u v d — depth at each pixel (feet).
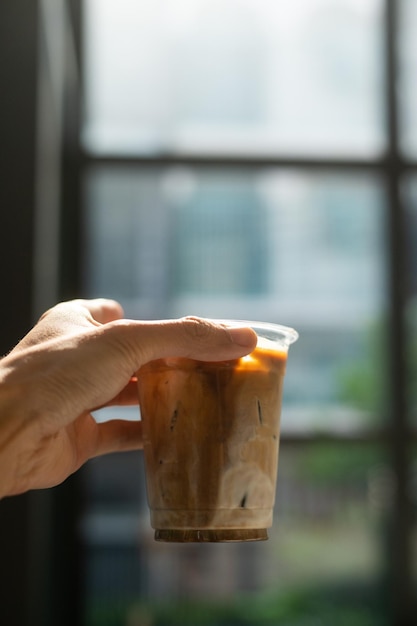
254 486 3.15
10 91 8.84
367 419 13.03
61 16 11.86
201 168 13.29
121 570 12.49
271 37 13.67
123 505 12.59
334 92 13.60
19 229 8.66
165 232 13.20
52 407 3.03
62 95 12.42
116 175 13.21
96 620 12.41
